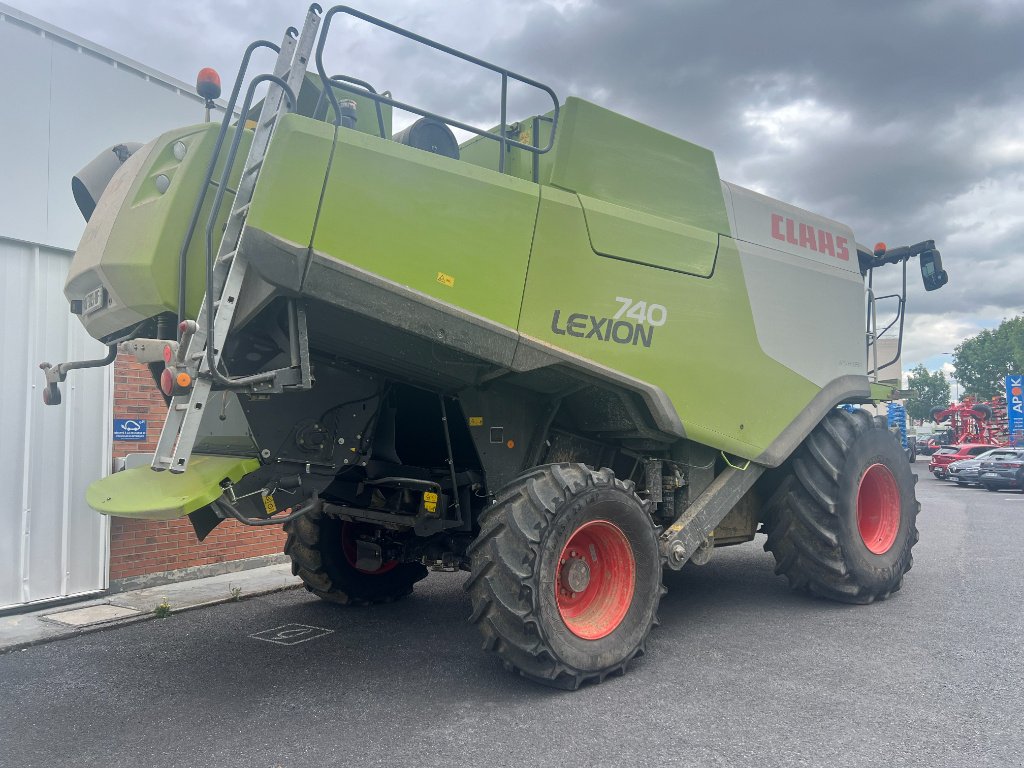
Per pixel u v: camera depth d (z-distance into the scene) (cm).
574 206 432
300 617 564
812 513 552
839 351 592
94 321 421
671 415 464
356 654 466
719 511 497
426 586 672
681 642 476
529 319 407
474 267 389
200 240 374
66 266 630
